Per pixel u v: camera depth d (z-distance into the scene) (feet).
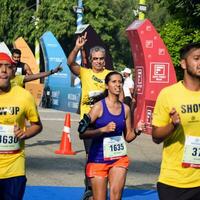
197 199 25.03
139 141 73.92
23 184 27.50
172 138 25.00
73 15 195.62
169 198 24.90
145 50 81.00
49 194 42.73
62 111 123.03
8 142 26.96
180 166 24.89
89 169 32.30
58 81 135.74
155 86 81.76
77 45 40.55
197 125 24.80
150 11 187.73
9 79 27.07
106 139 32.07
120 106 32.65
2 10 217.77
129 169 53.57
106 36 208.03
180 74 86.84
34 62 163.84
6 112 26.99
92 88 40.11
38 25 197.26
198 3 76.38
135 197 42.78
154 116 25.35
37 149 63.41
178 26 81.66
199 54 24.50
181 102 24.76
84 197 35.65
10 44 218.59
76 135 78.13
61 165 53.98
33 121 27.94
